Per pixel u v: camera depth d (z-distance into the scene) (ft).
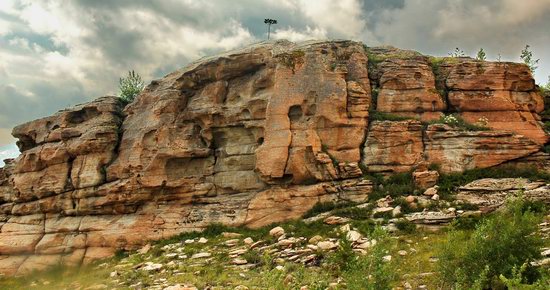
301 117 128.36
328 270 86.69
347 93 130.21
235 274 92.89
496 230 71.92
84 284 105.81
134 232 130.21
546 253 76.64
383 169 124.36
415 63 135.74
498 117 129.39
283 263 96.22
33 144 168.96
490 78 131.64
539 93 134.82
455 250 72.59
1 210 159.02
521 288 55.06
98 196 139.44
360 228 104.83
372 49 151.74
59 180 146.51
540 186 108.99
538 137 126.11
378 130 126.93
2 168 173.99
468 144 120.98
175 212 131.34
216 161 136.67
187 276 94.02
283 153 124.67
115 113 150.10
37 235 143.23
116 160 141.90
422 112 132.36
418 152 124.06
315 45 135.03
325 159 123.24
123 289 91.20
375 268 58.08
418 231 101.04
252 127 131.95
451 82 134.41
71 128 149.18
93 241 133.69
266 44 140.36
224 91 139.23
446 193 113.80
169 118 138.10
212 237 121.70
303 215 120.47
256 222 123.03
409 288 74.54
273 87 131.75
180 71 146.20
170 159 135.13
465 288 66.95
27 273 133.49
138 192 134.10
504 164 118.73
